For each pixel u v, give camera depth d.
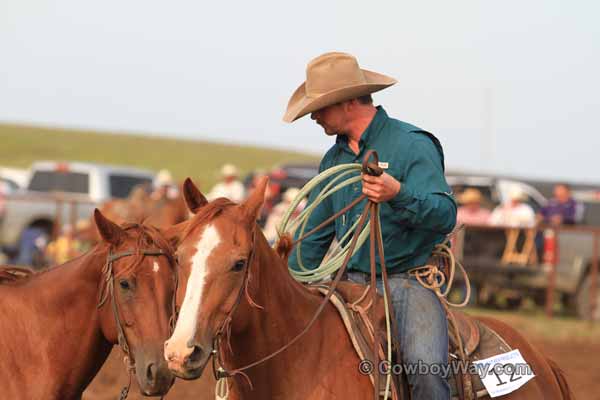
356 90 9.44
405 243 9.55
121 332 9.66
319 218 10.34
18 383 9.73
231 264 7.95
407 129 9.60
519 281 28.27
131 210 24.75
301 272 9.59
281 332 8.87
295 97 9.88
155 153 120.00
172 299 9.63
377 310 9.39
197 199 8.88
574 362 21.81
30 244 33.06
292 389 8.88
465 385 9.60
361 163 9.68
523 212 29.27
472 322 10.16
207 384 19.09
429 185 9.21
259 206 8.30
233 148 129.75
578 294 28.17
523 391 10.06
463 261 28.69
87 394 17.58
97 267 9.98
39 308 9.91
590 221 35.12
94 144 122.62
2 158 105.69
